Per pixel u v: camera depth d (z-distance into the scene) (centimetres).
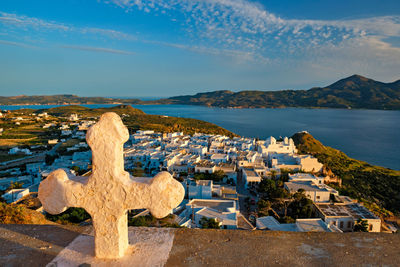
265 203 3950
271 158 7331
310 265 408
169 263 412
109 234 420
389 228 3659
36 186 5056
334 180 6128
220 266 405
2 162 7694
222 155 7131
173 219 3338
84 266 406
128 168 6194
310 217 3656
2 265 416
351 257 429
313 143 10650
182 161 6388
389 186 6097
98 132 397
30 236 509
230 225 3075
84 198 414
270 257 429
